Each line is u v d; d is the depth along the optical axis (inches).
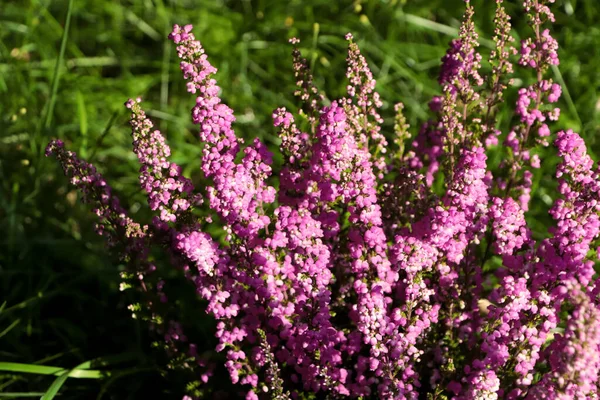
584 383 25.4
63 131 42.1
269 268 27.3
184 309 34.7
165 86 44.1
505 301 26.8
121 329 36.1
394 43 45.1
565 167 27.4
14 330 35.5
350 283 29.6
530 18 28.7
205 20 46.8
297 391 29.1
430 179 30.8
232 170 27.1
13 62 43.8
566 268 27.1
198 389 31.4
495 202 27.5
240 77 44.9
